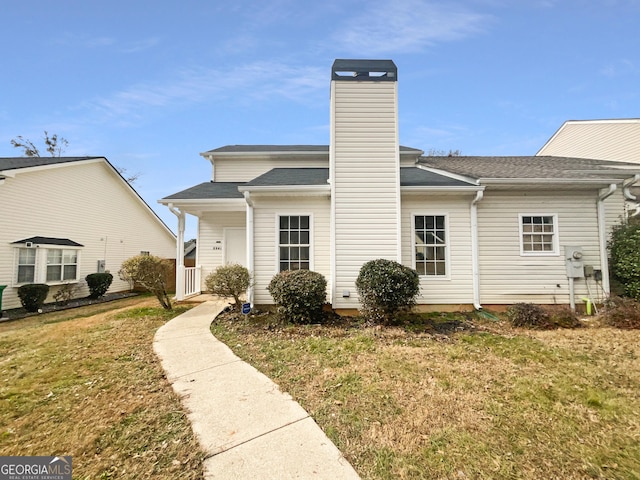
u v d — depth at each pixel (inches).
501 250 303.0
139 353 192.9
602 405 123.7
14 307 417.7
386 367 162.2
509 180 288.0
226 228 445.1
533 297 298.8
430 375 152.0
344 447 99.8
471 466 90.4
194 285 425.1
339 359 175.6
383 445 100.2
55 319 351.9
